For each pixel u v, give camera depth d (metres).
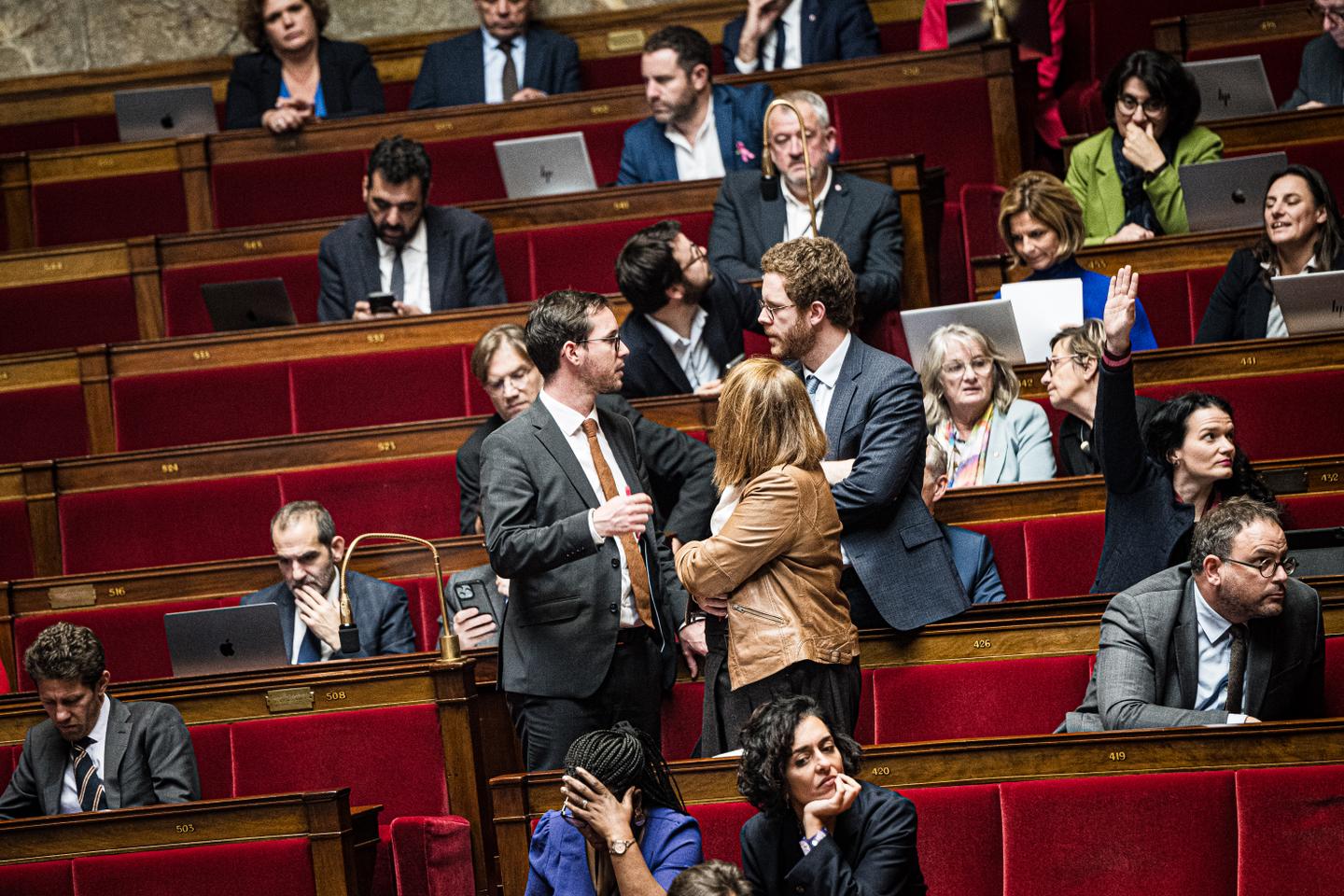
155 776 13.04
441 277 19.12
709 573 10.72
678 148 20.81
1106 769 10.88
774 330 12.51
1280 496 13.67
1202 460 12.39
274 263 20.64
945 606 12.41
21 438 18.78
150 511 16.97
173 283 20.81
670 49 20.47
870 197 17.83
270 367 18.28
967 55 20.92
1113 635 11.46
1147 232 18.92
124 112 23.25
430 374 18.08
